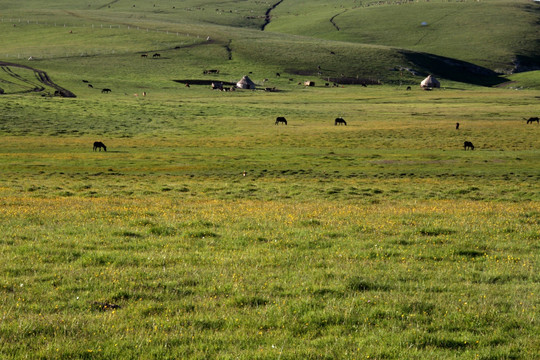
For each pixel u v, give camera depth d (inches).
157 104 7185.0
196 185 2262.6
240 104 7790.4
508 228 1081.4
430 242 947.3
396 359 435.5
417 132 4864.7
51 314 518.9
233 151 3708.2
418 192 2048.5
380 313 545.6
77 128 4906.5
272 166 3046.3
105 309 544.1
